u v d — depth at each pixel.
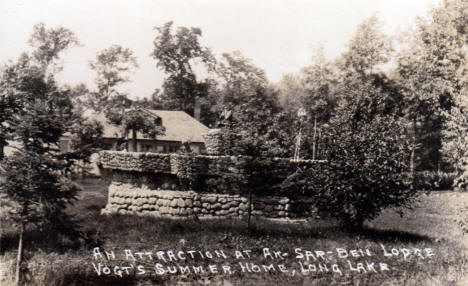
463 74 28.17
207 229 12.81
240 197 15.09
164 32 38.94
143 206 15.18
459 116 11.28
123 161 15.65
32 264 8.69
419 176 12.90
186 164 14.99
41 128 8.23
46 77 29.58
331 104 31.84
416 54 31.28
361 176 12.14
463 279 8.53
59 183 8.31
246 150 12.80
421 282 8.35
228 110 19.17
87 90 38.28
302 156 22.88
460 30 29.55
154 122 32.91
